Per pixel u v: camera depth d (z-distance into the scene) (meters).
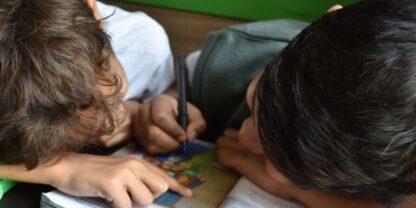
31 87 0.42
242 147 0.56
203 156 0.59
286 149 0.37
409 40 0.33
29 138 0.43
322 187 0.39
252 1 0.90
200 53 0.75
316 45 0.36
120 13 0.81
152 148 0.58
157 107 0.62
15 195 0.50
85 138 0.49
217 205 0.48
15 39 0.42
